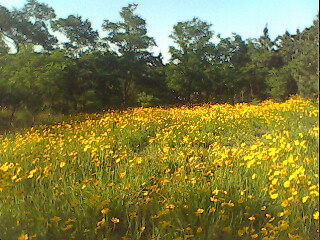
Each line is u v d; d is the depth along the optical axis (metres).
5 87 12.84
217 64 29.02
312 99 16.03
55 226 3.00
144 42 22.80
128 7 22.70
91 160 5.29
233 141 7.22
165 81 24.70
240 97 30.69
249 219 3.06
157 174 4.57
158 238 2.78
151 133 8.24
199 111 12.88
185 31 26.56
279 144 5.91
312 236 2.78
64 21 21.25
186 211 3.24
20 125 11.52
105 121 10.00
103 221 2.95
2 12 19.78
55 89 14.20
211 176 4.25
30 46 14.97
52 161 5.20
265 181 3.81
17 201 3.43
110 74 19.94
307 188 3.39
